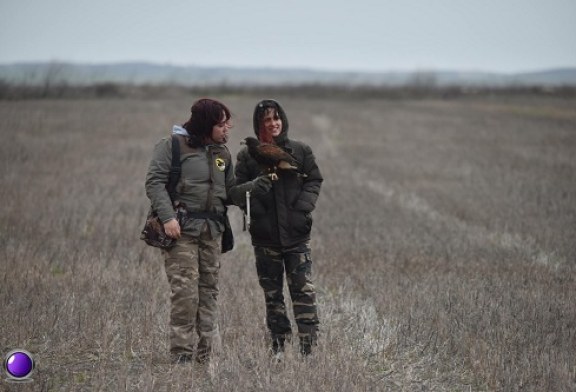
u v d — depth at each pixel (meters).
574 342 21.52
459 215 47.28
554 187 60.31
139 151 83.88
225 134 19.92
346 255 34.06
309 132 118.19
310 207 20.14
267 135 20.11
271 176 19.62
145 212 45.31
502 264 32.41
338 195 55.66
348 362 19.14
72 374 18.95
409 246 36.41
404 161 81.88
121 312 23.31
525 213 47.38
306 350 19.98
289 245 20.00
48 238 36.06
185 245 19.34
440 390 18.75
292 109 185.38
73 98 189.62
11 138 88.69
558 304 25.31
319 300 26.69
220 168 19.84
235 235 40.56
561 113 172.62
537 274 30.23
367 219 44.72
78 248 33.66
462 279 29.00
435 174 70.56
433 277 29.34
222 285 27.05
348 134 117.62
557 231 40.75
